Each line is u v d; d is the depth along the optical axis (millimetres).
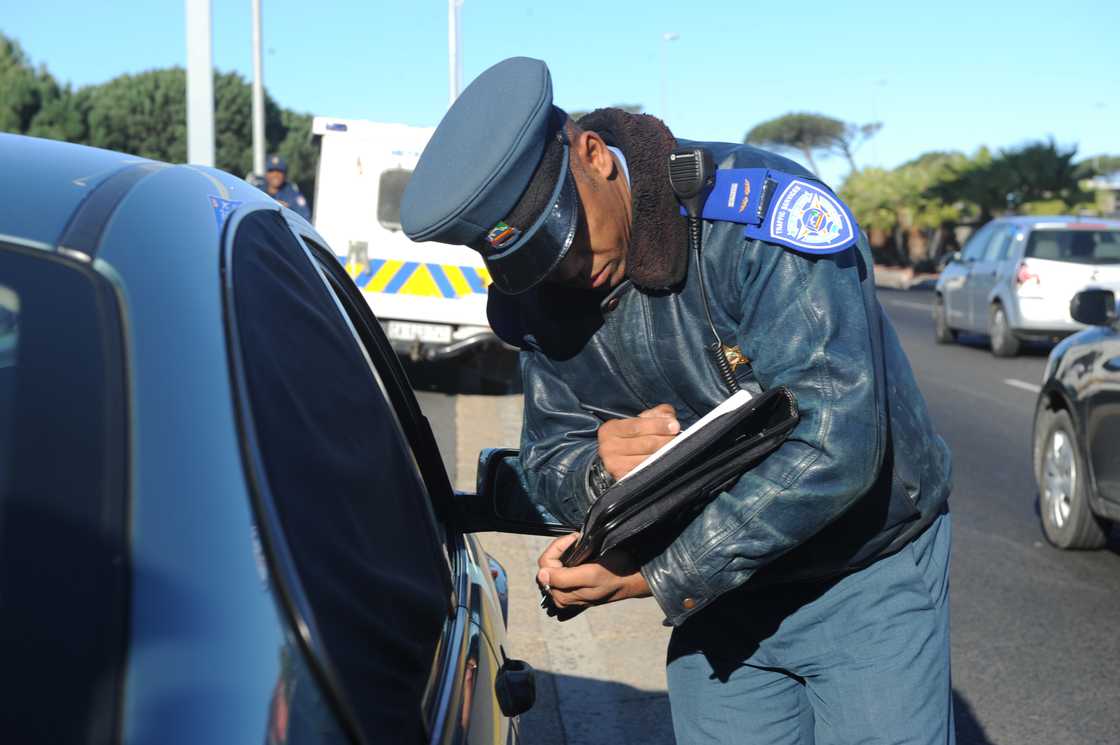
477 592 1949
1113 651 4605
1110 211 47500
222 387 1030
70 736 859
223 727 872
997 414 10625
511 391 11586
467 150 1676
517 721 2166
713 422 1690
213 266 1163
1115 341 5602
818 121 78688
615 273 1854
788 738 2074
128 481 961
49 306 1051
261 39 21031
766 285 1744
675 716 2137
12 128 48906
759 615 1980
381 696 1067
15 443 978
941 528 2023
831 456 1653
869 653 1917
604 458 1858
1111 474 5520
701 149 1777
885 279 48531
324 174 11016
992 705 4094
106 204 1186
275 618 932
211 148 10664
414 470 1755
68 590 917
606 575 1746
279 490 1011
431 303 11008
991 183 44281
